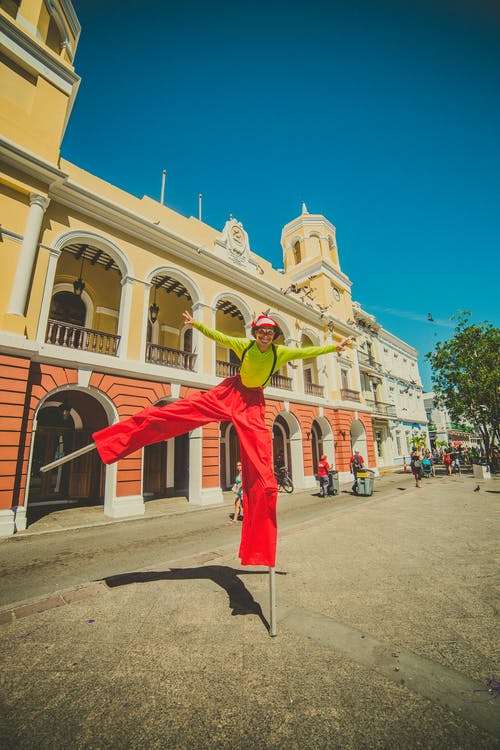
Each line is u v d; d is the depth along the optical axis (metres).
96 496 12.25
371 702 2.13
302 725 1.96
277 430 19.72
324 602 3.64
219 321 18.69
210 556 5.38
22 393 7.99
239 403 3.42
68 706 2.14
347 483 18.03
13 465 7.61
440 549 5.52
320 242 23.78
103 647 2.84
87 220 10.70
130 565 5.22
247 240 16.80
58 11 10.89
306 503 11.59
